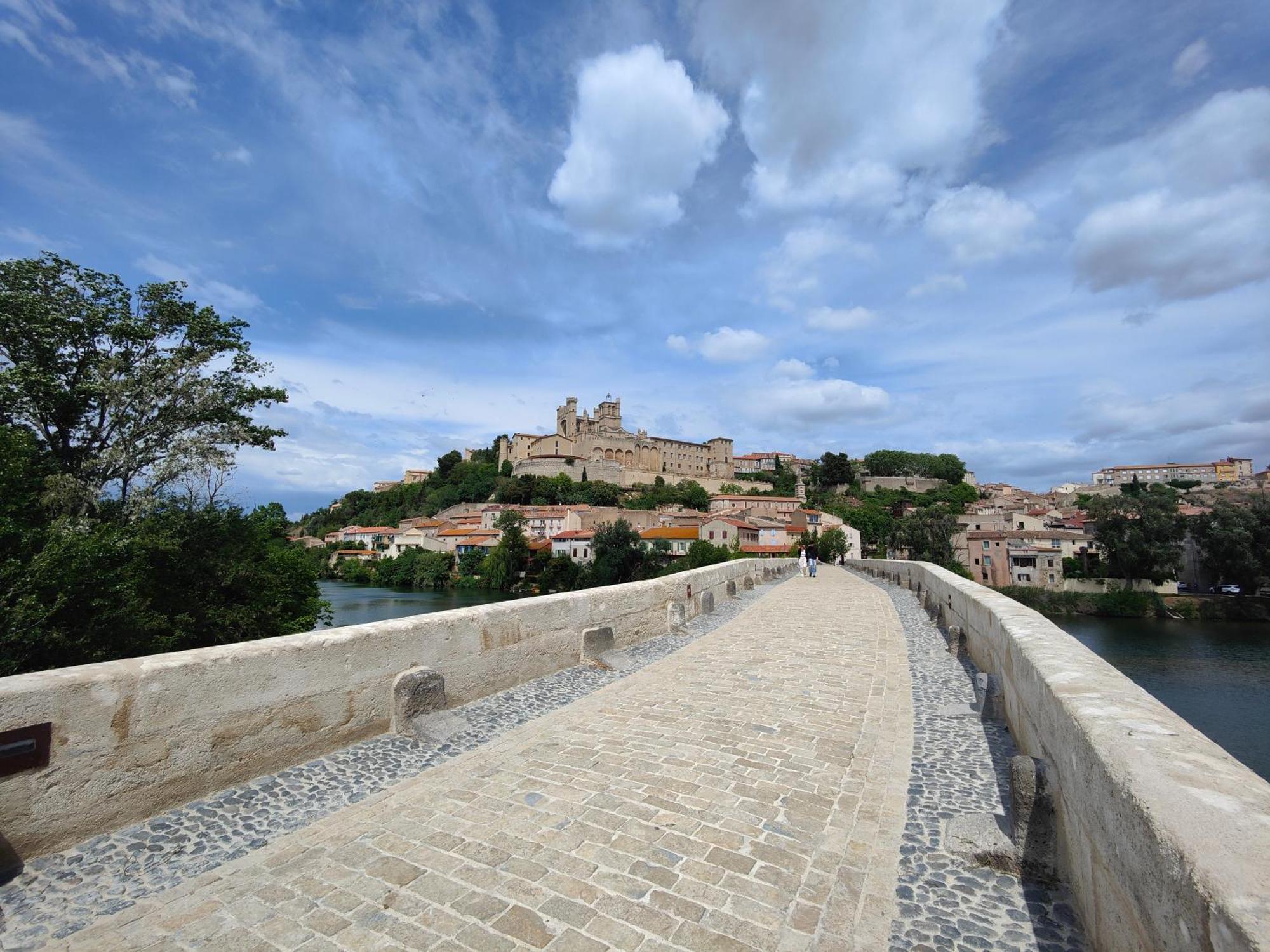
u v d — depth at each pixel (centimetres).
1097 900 261
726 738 584
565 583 7412
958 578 1220
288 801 463
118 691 419
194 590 1945
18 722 371
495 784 487
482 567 8156
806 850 379
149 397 2109
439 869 366
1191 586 6022
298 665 533
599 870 361
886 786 471
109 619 1469
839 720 635
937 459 15362
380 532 10931
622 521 7344
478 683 720
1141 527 5788
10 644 1309
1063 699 329
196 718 461
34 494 1675
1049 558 6512
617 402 14900
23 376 1894
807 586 2477
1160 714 290
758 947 291
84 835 396
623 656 967
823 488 14112
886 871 354
